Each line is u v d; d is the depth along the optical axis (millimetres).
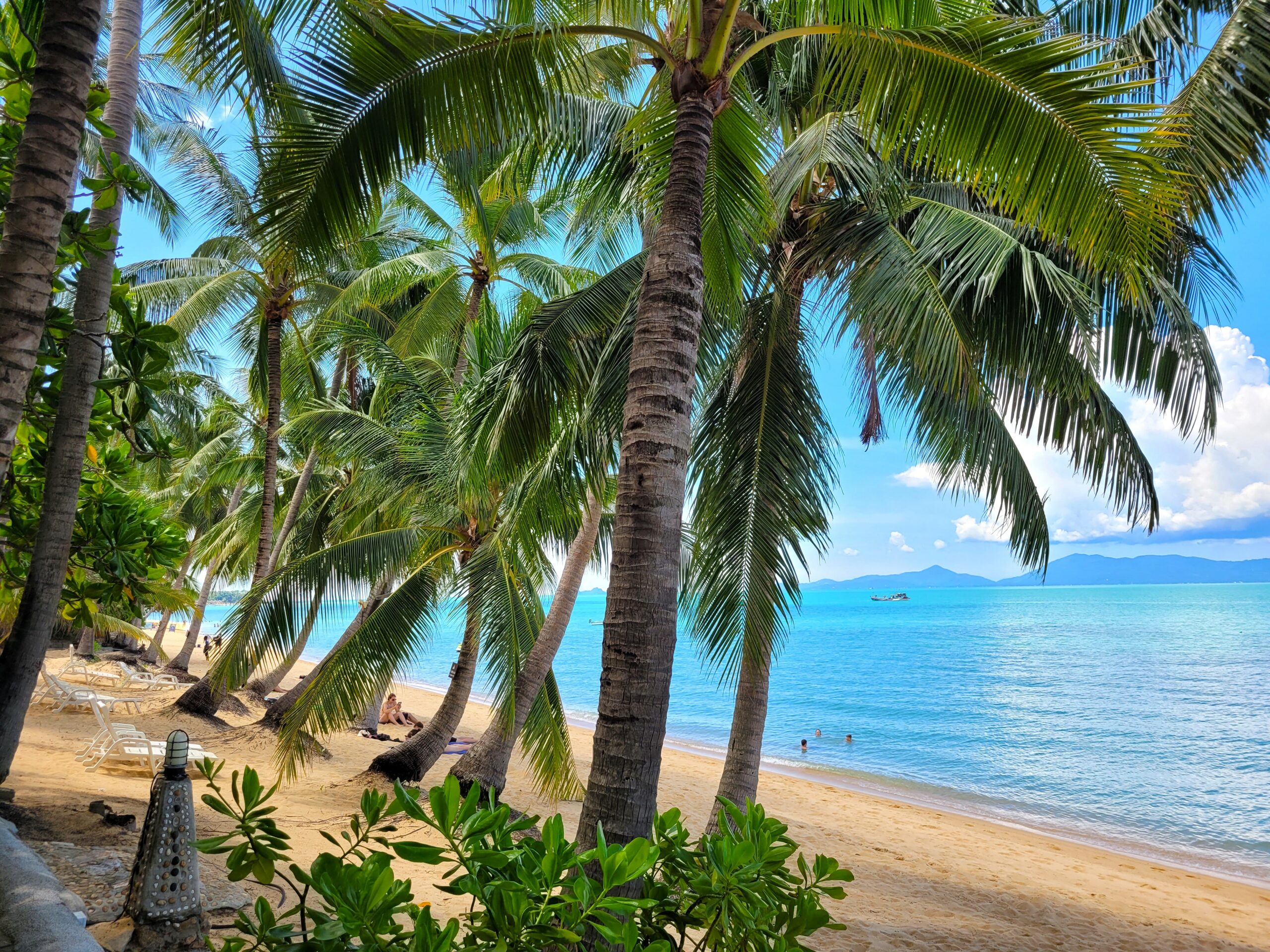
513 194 10945
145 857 3516
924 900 9477
